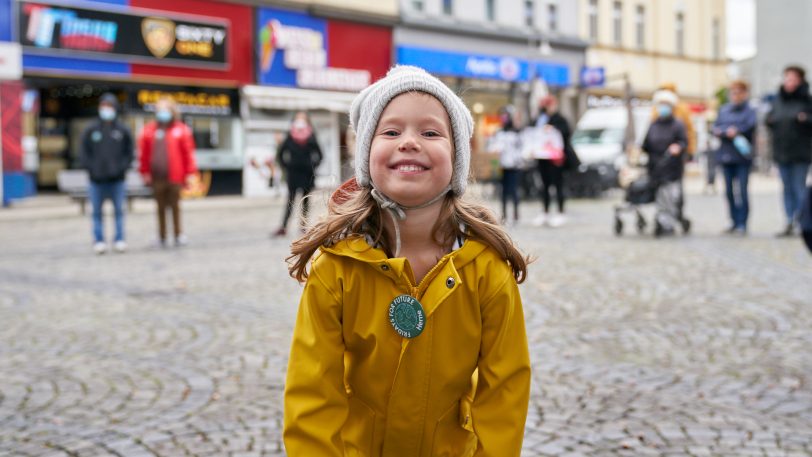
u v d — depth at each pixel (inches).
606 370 181.5
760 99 1443.2
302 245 76.8
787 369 180.5
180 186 437.7
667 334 215.6
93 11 811.4
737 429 143.7
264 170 940.6
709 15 1556.3
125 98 848.3
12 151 759.7
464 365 76.1
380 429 76.7
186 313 250.1
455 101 74.2
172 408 157.9
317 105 978.1
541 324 228.8
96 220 410.9
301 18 982.4
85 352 202.5
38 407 158.9
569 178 764.0
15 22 767.1
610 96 1380.4
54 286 304.5
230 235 496.7
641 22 1441.9
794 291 274.1
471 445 79.4
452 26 1138.0
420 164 71.9
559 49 1295.5
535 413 153.3
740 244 403.5
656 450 134.6
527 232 474.9
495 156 706.8
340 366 75.2
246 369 185.3
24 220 608.1
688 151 445.7
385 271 73.2
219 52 906.1
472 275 75.3
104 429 146.2
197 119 896.9
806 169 425.4
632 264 341.4
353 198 77.8
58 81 799.7
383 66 1070.4
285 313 249.4
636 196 449.7
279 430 145.7
